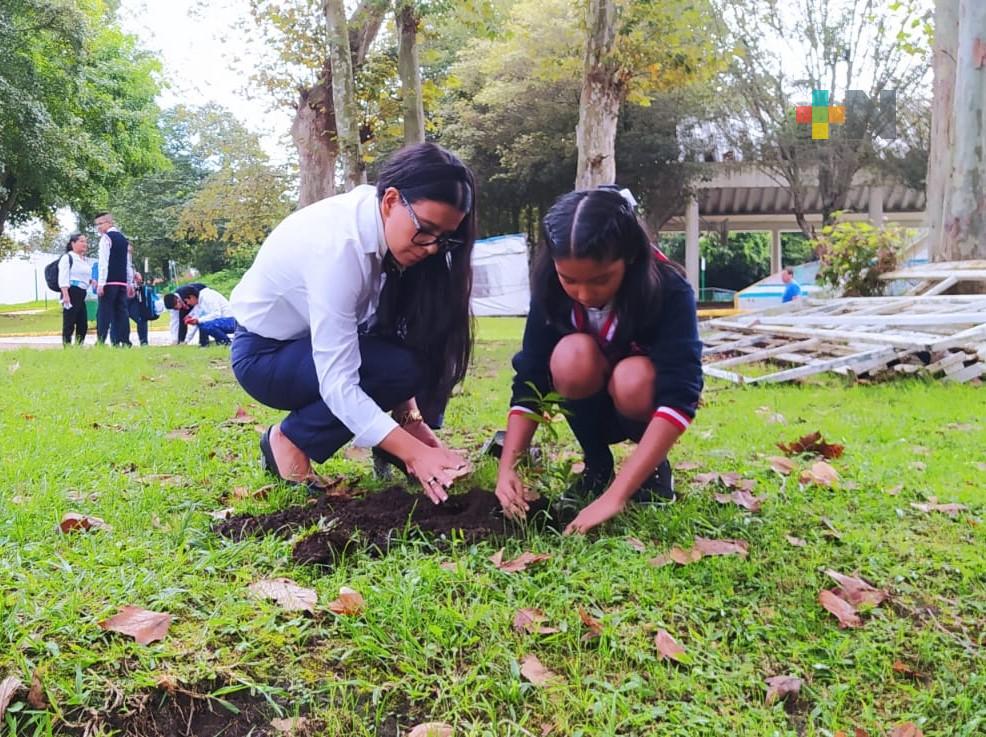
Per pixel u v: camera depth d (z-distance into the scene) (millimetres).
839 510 2891
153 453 3566
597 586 2168
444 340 2910
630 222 2309
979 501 2998
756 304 24094
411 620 1966
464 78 26391
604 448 2977
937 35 10273
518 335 14172
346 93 10883
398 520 2578
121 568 2146
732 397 5711
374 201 2607
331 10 10781
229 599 2029
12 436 3791
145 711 1668
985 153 8828
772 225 37375
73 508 2750
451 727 1639
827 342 7680
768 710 1742
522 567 2273
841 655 1938
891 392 5879
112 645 1812
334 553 2338
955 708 1772
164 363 7863
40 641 1781
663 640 1933
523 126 25562
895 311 7938
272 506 2832
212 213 24719
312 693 1739
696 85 24766
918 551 2537
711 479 3242
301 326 2873
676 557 2367
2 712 1596
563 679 1822
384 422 2562
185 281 47281
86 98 23438
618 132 25609
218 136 24188
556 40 22656
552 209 2354
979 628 2104
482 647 1914
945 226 9133
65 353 8562
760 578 2320
